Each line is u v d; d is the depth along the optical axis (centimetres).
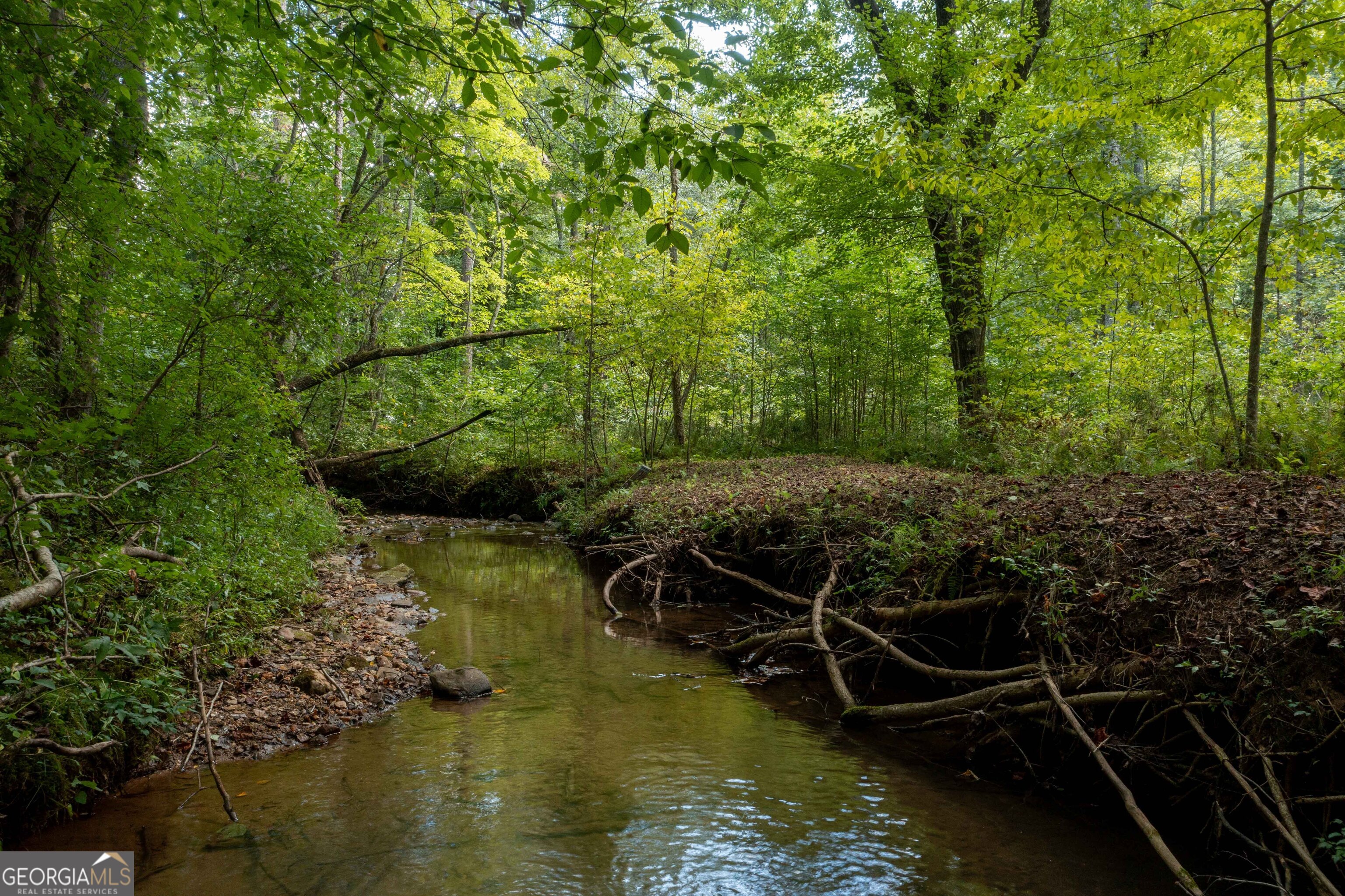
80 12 513
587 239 1406
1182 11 745
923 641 607
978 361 1377
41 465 464
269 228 779
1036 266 1159
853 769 446
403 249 1691
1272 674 345
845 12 1539
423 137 491
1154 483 658
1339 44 679
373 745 474
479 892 316
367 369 1930
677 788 418
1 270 510
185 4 475
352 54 439
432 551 1353
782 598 772
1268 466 698
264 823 371
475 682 578
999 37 1227
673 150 343
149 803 387
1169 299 834
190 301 624
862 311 1673
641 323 1584
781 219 1644
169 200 582
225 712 483
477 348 2444
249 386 654
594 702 563
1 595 373
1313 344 1195
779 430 2083
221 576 590
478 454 2030
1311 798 302
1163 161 1836
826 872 336
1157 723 397
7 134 490
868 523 751
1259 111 1093
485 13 392
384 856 342
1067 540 529
